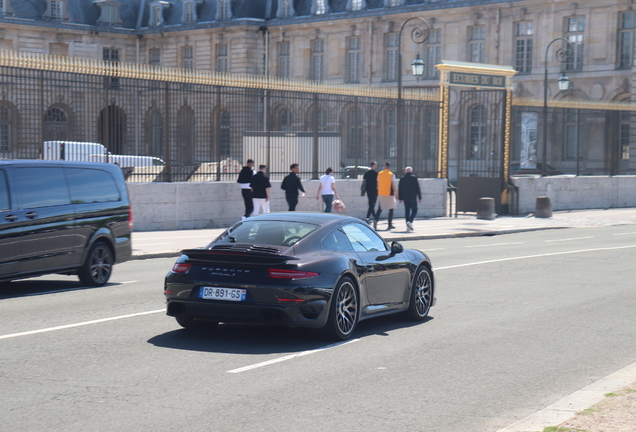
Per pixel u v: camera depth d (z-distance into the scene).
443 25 60.78
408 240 22.94
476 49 59.94
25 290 12.57
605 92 54.69
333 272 8.77
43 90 20.31
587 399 6.54
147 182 22.89
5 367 7.51
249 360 8.01
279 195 25.89
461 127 31.47
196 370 7.54
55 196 12.39
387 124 28.86
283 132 25.66
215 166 24.44
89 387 6.86
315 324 8.58
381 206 25.38
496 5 58.09
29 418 5.97
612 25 54.34
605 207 37.56
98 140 21.53
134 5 73.88
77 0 69.75
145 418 6.00
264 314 8.42
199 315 8.71
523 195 33.53
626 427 5.61
